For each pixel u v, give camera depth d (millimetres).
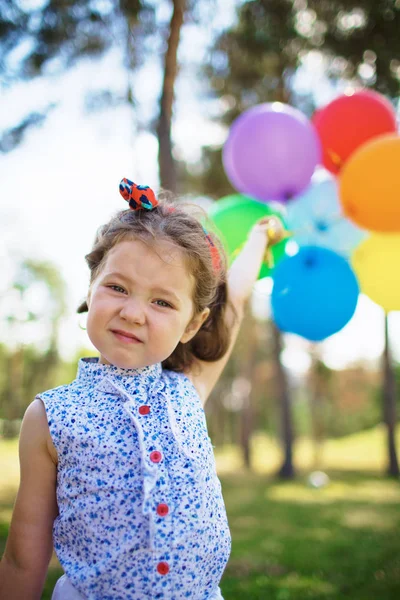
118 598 983
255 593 3699
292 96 7059
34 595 1067
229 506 7789
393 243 2877
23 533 1062
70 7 4777
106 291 1092
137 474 1031
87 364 1167
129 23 5008
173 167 5324
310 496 8961
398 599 3604
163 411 1120
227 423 22328
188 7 5281
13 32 4695
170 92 5332
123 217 1196
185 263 1143
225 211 2799
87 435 1050
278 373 12656
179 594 1003
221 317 1449
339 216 2848
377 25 5035
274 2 5293
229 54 6184
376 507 7699
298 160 2738
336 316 2598
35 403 1108
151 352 1084
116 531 1001
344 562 4559
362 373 22859
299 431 27422
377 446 21297
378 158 2479
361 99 2891
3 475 9562
